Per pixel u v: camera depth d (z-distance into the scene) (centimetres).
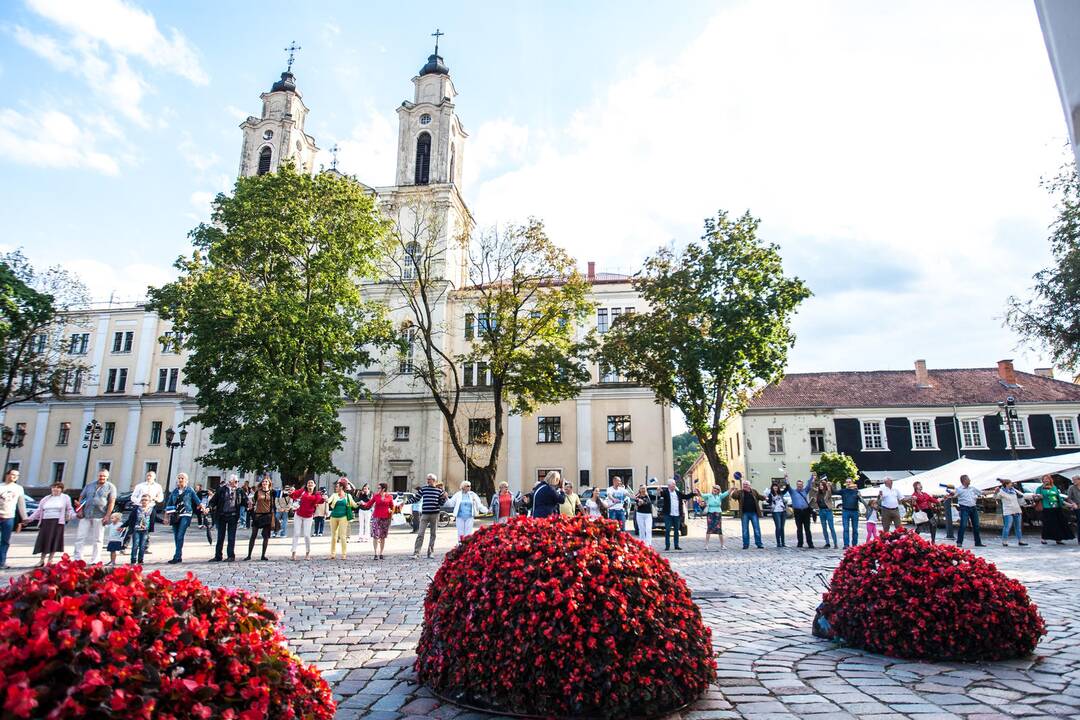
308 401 2720
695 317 3534
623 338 3622
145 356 5362
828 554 1609
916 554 625
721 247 3450
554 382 3309
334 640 695
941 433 4547
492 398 4388
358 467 4359
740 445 4844
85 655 248
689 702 458
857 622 626
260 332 2750
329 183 3117
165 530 2789
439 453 4328
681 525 2250
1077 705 454
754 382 3522
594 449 4344
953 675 536
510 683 436
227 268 2972
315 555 1706
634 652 436
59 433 5303
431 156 4728
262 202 2962
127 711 246
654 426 4328
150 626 281
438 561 1530
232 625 314
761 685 509
